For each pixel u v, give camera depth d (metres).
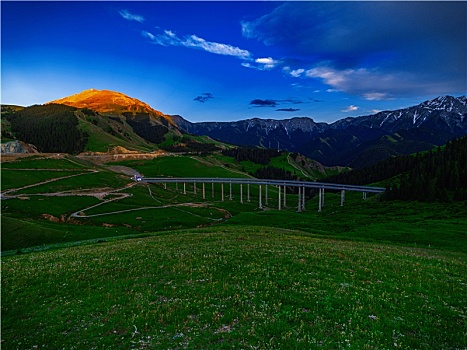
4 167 173.00
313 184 183.62
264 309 18.66
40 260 36.12
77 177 179.75
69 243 62.12
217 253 33.75
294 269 26.83
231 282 23.69
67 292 23.61
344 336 15.41
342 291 21.31
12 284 25.80
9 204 114.00
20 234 71.31
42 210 112.06
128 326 17.48
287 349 14.36
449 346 15.14
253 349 14.51
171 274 26.41
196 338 15.73
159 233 67.75
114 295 22.23
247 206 179.50
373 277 25.14
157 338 16.02
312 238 51.34
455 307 19.88
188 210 141.75
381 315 17.84
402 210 106.56
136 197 162.12
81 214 115.69
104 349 15.36
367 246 43.81
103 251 39.09
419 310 18.95
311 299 19.97
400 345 14.76
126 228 102.06
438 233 64.50
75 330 17.69
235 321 17.44
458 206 99.19
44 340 16.67
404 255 35.16
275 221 103.75
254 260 30.05
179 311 18.84
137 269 28.50
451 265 31.06
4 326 18.56
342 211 124.38
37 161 197.25
